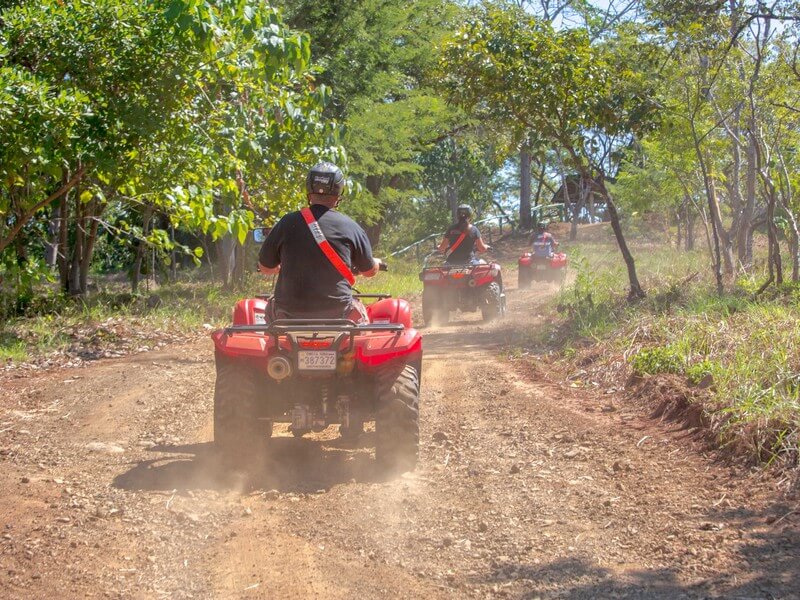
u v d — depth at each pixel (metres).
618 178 24.55
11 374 9.84
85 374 9.85
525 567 4.14
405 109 24.03
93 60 11.17
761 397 6.12
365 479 5.68
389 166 24.30
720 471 5.48
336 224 5.84
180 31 10.16
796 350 7.09
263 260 5.92
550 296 18.02
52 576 4.05
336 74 22.81
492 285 14.29
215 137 11.88
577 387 8.43
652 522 4.71
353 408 5.96
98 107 11.17
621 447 6.25
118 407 8.00
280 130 11.95
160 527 4.74
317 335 5.47
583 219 51.91
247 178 13.16
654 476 5.53
